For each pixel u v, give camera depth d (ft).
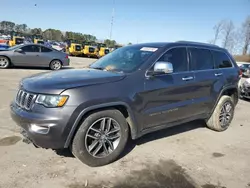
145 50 13.82
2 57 41.98
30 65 44.16
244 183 10.93
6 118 16.78
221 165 12.45
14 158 11.66
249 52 157.99
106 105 10.77
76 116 10.07
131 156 12.70
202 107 15.75
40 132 9.93
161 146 14.21
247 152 14.29
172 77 13.57
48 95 9.96
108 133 11.37
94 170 11.13
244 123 20.66
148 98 12.38
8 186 9.59
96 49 120.37
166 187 10.25
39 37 148.36
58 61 46.68
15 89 26.30
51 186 9.78
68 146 10.91
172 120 14.02
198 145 14.83
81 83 10.55
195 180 10.89
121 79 11.57
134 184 10.30
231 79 17.75
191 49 15.29
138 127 12.31
